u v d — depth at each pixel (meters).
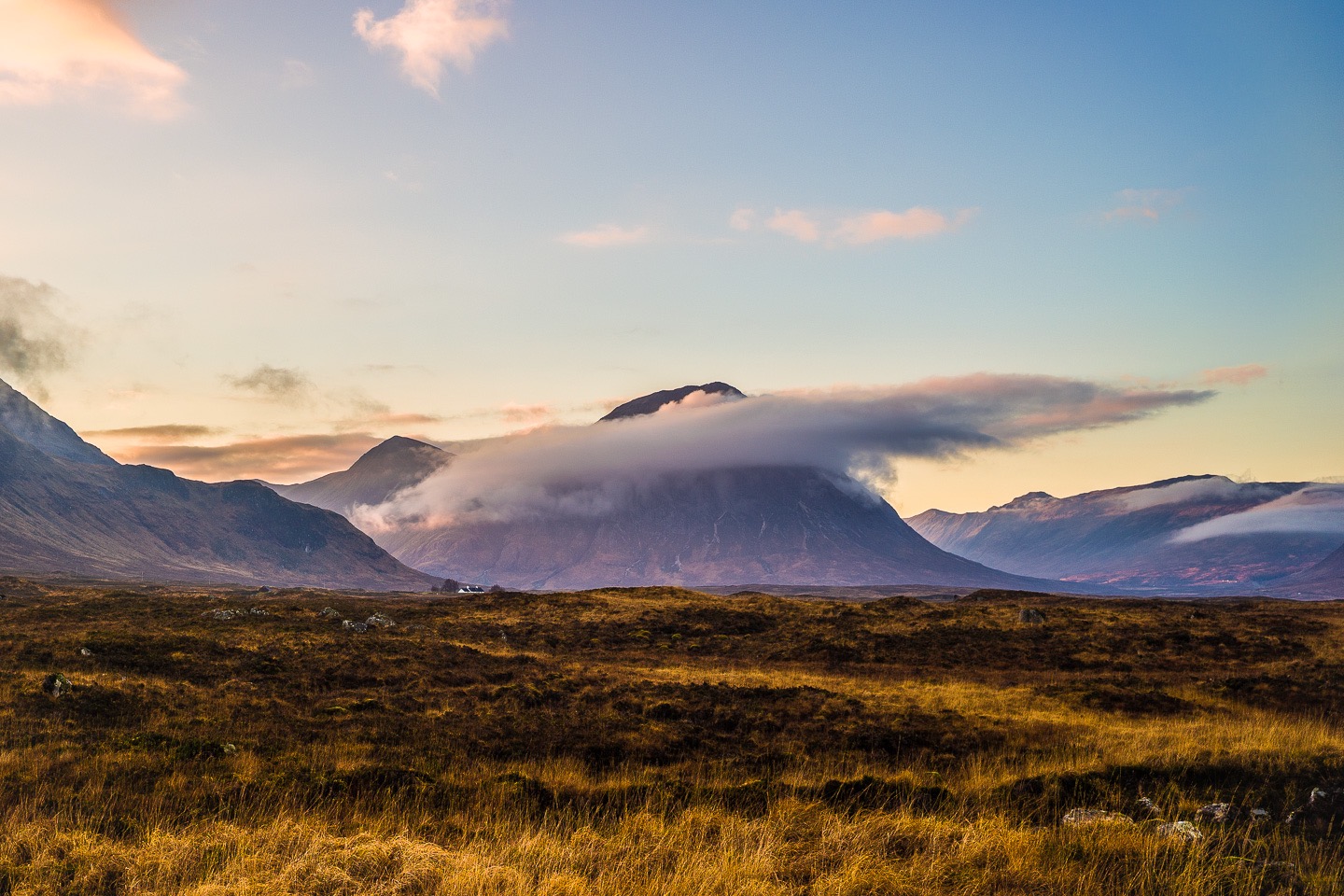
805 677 46.88
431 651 46.91
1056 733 28.84
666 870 14.39
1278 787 19.56
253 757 23.50
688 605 74.88
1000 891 13.27
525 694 35.88
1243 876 13.64
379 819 18.20
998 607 72.31
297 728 28.25
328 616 61.16
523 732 29.41
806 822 17.28
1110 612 67.94
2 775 20.52
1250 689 42.00
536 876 13.90
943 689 41.62
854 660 55.72
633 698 35.38
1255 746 23.09
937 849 14.80
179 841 15.44
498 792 20.59
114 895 13.59
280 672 38.62
